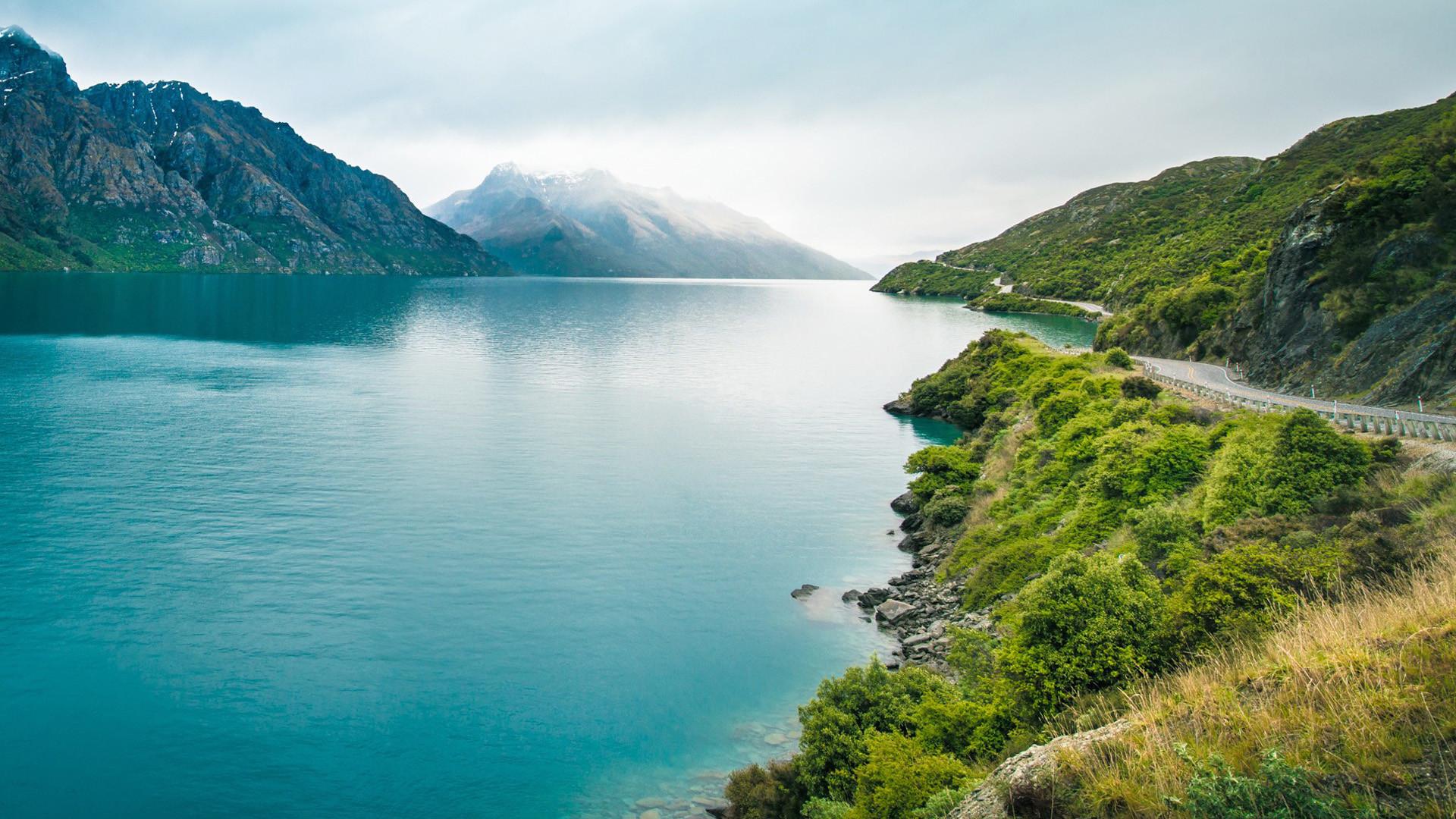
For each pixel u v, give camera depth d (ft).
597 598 174.40
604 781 114.11
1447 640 54.34
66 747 119.14
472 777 114.62
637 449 310.24
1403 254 219.82
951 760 89.20
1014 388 341.62
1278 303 260.21
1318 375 223.71
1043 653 94.48
